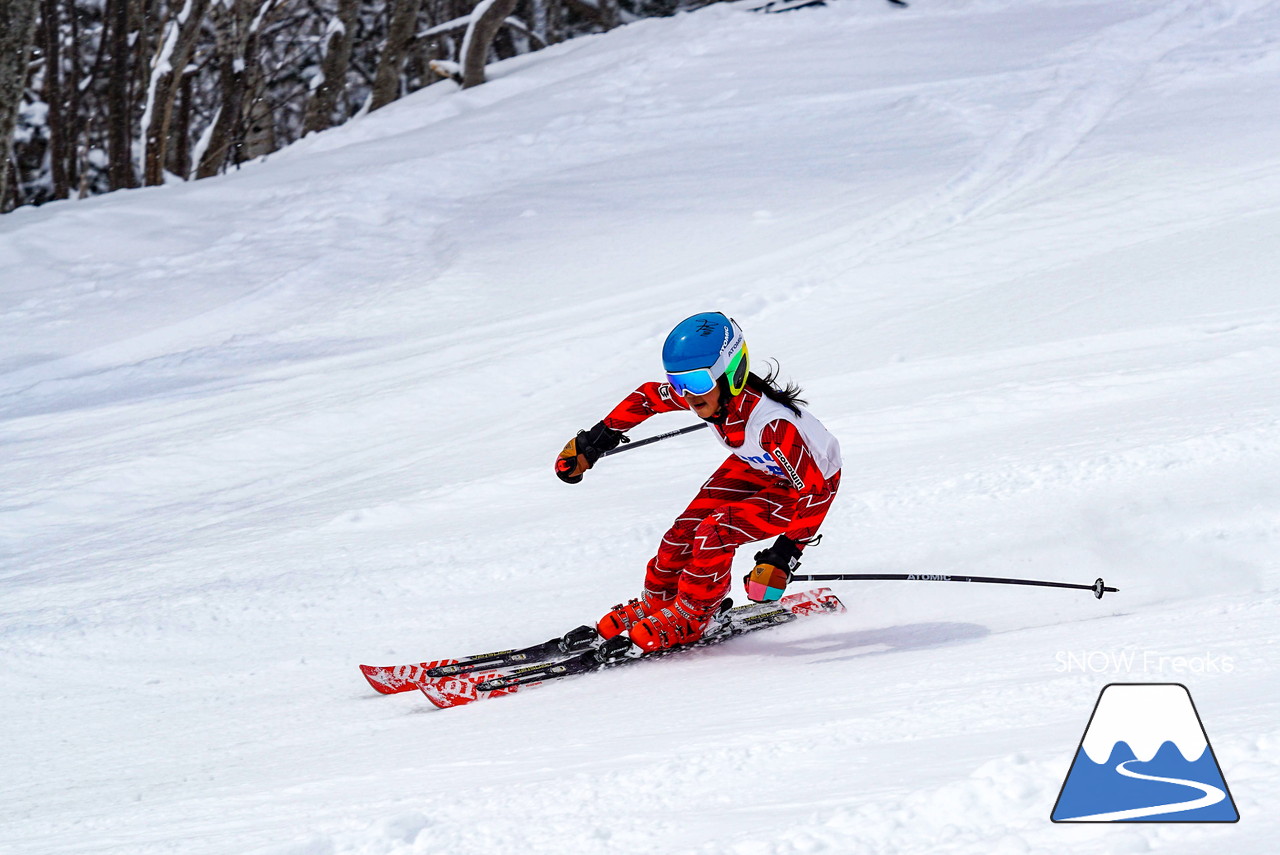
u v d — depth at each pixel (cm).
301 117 12006
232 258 5053
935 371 2622
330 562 1992
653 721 973
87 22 10088
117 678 1599
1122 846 443
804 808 593
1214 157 4284
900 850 489
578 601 1642
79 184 10181
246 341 4009
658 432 2602
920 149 5222
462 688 1283
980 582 1309
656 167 5678
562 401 3034
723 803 646
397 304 4234
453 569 1858
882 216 4334
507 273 4425
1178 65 5972
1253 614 891
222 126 8638
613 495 2162
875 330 3092
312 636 1670
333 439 3005
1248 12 6875
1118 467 1684
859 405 2442
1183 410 1952
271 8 8656
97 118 10112
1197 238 3347
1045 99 5700
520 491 2298
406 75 11681
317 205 5672
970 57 6788
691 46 7931
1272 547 1275
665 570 1345
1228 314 2602
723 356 1237
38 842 952
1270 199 3641
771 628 1385
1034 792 510
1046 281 3238
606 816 659
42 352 4066
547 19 11638
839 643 1264
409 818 710
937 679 894
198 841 816
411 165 6169
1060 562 1387
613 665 1327
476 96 7962
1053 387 2294
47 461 3009
